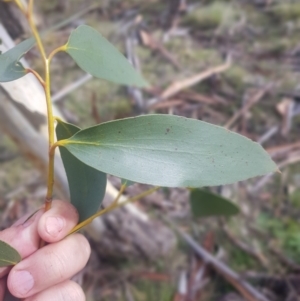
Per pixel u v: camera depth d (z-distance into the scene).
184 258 0.39
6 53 0.16
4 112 0.23
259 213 0.42
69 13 0.53
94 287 0.38
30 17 0.15
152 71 0.52
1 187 0.44
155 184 0.14
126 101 0.49
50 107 0.15
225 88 0.51
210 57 0.54
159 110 0.49
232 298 0.37
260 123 0.48
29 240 0.21
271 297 0.37
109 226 0.35
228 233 0.41
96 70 0.17
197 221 0.41
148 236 0.37
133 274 0.39
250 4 0.60
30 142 0.26
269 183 0.44
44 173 0.29
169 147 0.14
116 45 0.55
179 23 0.58
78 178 0.18
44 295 0.20
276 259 0.39
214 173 0.14
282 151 0.45
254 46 0.55
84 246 0.20
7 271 0.22
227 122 0.48
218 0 0.60
